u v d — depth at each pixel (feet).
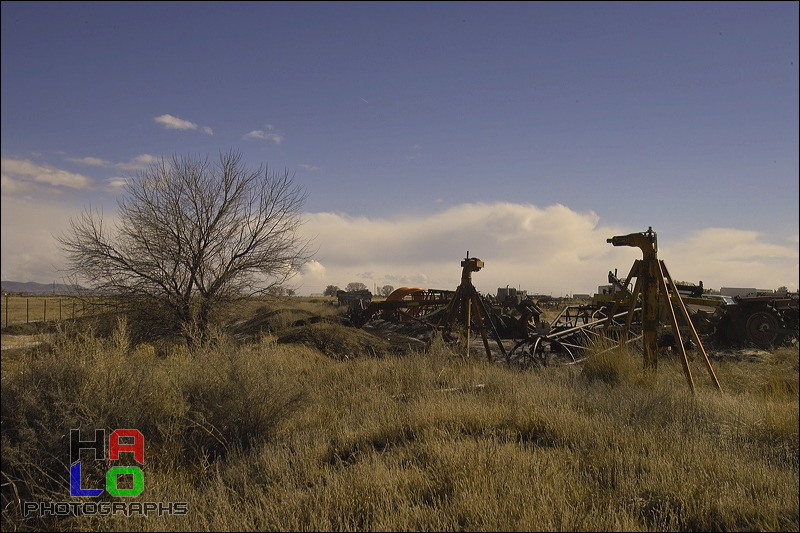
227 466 18.31
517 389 28.48
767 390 33.63
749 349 53.88
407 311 89.04
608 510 13.51
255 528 13.33
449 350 40.83
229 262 56.08
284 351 40.70
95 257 51.19
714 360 47.85
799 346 52.06
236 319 59.52
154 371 22.06
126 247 53.06
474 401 25.85
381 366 36.58
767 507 14.49
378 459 17.42
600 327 42.73
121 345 21.20
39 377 17.62
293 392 23.65
